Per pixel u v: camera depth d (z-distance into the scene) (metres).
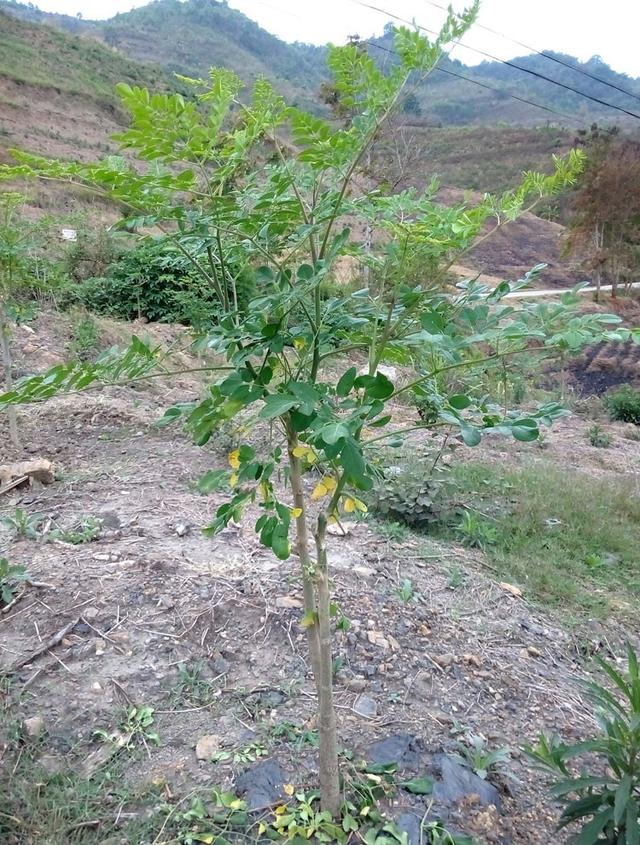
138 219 1.44
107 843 2.00
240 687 2.71
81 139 30.94
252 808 2.13
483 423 1.71
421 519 4.76
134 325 9.38
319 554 1.86
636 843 1.67
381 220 1.44
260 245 1.63
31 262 6.51
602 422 10.87
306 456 1.65
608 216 24.36
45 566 3.38
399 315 1.72
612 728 1.95
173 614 3.07
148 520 4.05
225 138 1.47
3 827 2.04
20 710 2.51
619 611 4.04
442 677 2.96
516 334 1.40
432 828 2.06
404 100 1.47
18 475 4.52
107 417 6.03
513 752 2.57
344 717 2.59
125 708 2.56
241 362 1.54
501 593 3.91
